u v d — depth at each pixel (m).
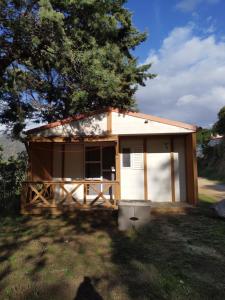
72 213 9.77
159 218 9.31
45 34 8.88
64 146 12.19
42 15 7.51
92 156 12.15
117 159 10.42
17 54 10.05
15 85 11.69
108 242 6.70
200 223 8.55
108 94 9.88
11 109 13.98
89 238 7.06
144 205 7.93
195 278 4.67
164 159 12.02
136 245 6.46
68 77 10.52
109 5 9.20
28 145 10.85
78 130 10.92
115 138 10.63
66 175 12.06
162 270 5.00
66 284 4.48
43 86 13.95
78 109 14.98
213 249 6.14
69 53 8.88
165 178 11.96
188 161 11.50
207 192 16.69
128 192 12.01
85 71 9.20
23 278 4.72
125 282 4.54
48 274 4.87
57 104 17.50
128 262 5.40
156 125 10.77
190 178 11.25
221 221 8.80
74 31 9.10
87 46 9.33
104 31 9.62
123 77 15.75
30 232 7.66
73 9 8.66
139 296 4.08
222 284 4.45
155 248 6.23
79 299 4.02
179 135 11.97
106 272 4.93
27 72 12.27
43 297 4.07
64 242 6.73
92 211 9.72
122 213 7.92
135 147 12.13
